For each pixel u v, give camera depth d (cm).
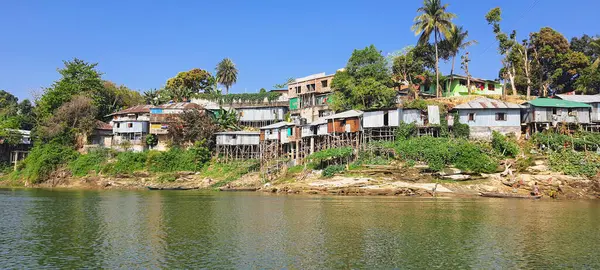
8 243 2983
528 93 8444
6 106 12750
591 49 9131
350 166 6494
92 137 9700
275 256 2608
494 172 5875
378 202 5038
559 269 2367
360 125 7088
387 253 2675
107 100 11412
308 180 6588
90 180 8656
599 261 2509
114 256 2631
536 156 5934
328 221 3738
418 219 3812
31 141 10444
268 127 8650
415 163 6072
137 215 4188
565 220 3762
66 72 10531
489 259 2550
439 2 8162
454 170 5888
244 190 7144
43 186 8819
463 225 3534
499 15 8556
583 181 5484
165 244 2927
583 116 6619
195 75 12725
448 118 6800
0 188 8425
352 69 8425
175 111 9750
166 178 8356
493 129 6756
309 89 9812
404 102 7950
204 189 7731
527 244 2903
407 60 8788
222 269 2358
